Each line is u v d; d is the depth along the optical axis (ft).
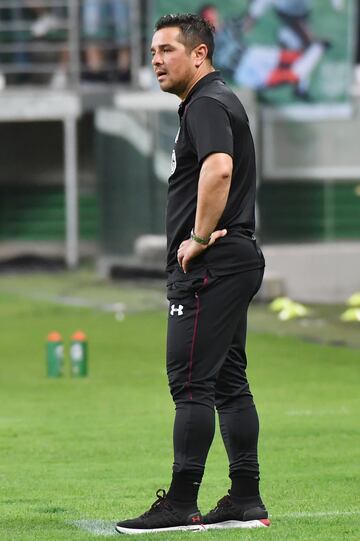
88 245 296.30
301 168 256.93
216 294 60.95
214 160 59.36
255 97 243.40
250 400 63.10
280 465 88.53
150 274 246.88
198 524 61.72
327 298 236.84
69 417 113.70
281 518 67.21
